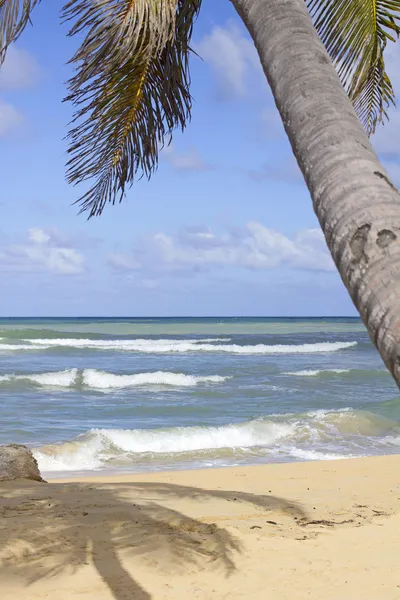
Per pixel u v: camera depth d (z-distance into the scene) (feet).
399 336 5.17
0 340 137.49
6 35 12.27
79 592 12.73
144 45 15.08
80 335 159.33
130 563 14.40
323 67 7.92
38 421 47.32
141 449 38.70
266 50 8.51
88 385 70.18
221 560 14.87
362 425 45.09
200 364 98.94
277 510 20.33
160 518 18.16
